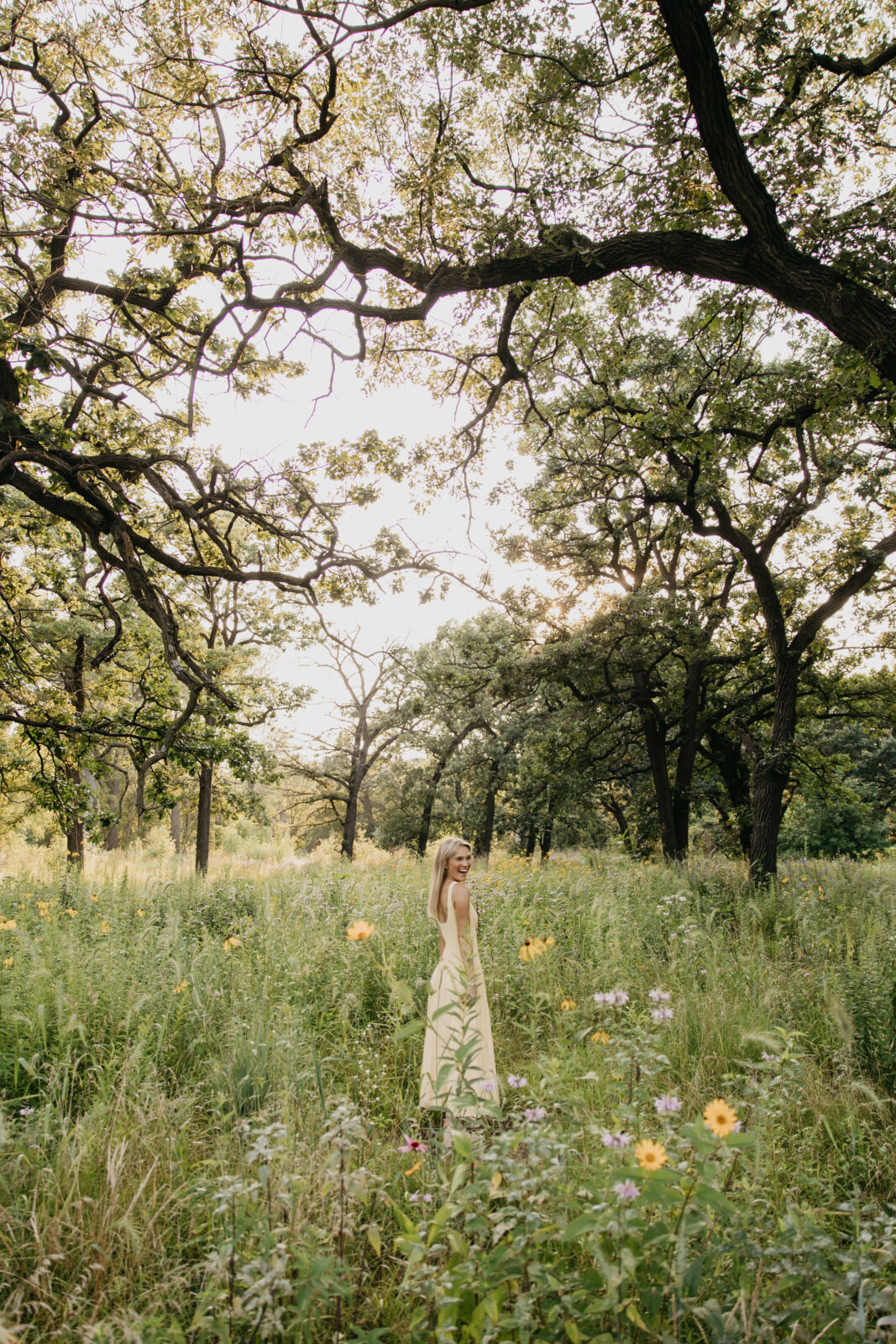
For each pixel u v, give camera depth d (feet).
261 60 26.27
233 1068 11.98
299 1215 7.31
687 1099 10.94
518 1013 15.58
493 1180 6.54
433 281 24.11
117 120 25.41
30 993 14.26
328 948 18.75
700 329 28.63
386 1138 10.77
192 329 31.37
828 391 27.22
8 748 48.80
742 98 22.39
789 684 39.50
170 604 38.96
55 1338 6.75
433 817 112.27
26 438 25.99
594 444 48.37
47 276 27.94
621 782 85.20
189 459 33.88
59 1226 7.75
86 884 31.45
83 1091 12.09
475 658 55.72
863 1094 11.62
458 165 27.66
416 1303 7.23
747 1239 6.79
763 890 31.50
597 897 23.38
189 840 112.37
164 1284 7.06
